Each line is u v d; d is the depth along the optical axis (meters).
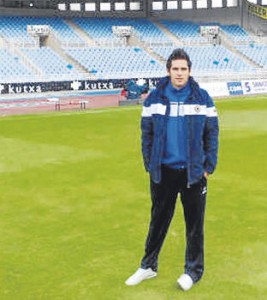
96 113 27.39
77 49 47.66
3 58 43.00
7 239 7.61
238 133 19.36
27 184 11.43
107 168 13.12
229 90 39.12
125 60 47.91
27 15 54.31
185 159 5.38
